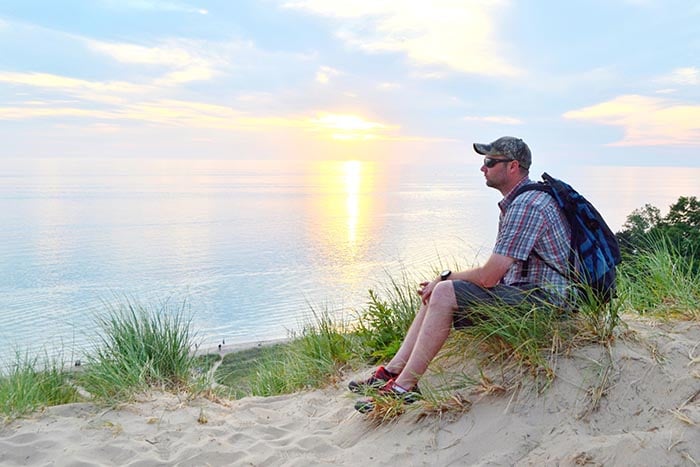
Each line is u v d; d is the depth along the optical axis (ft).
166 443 11.25
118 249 586.86
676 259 14.15
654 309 12.71
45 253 555.28
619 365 9.32
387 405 10.78
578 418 8.80
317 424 12.16
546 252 10.48
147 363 14.85
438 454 9.23
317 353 16.90
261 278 362.12
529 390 9.64
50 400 13.69
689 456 7.15
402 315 16.66
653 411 8.34
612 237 10.59
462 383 10.58
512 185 11.12
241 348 70.08
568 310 10.46
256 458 10.39
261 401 14.47
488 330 10.71
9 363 14.38
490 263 10.42
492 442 9.01
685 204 30.37
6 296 269.44
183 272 410.11
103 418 12.39
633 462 7.32
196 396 14.17
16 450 10.82
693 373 8.61
